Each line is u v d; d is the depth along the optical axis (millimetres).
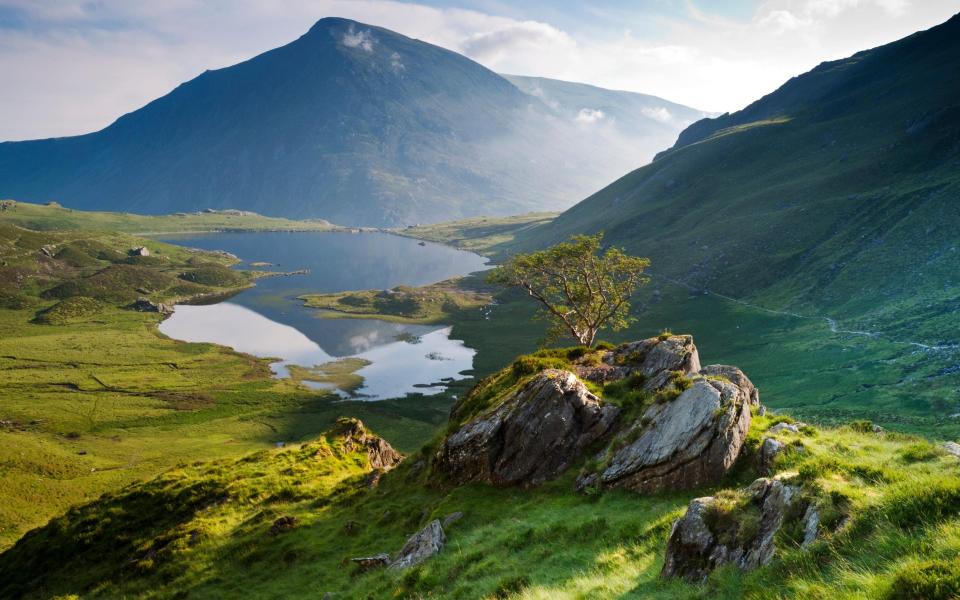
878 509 12414
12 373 176000
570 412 34469
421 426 124438
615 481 27156
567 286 77812
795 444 24453
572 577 18953
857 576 10273
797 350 128375
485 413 37969
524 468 33250
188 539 41125
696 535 15617
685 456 25031
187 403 147875
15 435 125625
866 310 139500
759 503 15695
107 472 106438
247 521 43000
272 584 33281
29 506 91625
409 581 24484
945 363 93688
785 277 188375
